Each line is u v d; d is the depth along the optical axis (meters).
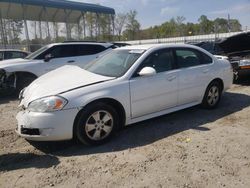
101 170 3.58
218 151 4.03
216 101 6.20
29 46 23.09
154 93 4.89
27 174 3.54
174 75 5.19
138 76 4.73
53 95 4.05
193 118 5.57
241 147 4.15
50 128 3.95
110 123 4.43
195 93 5.66
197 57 5.81
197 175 3.40
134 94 4.62
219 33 36.09
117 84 4.46
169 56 5.29
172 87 5.16
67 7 22.11
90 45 9.80
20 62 8.64
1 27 25.56
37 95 4.18
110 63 5.15
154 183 3.25
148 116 4.93
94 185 3.25
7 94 8.56
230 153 3.96
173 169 3.55
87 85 4.32
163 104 5.10
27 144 4.46
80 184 3.28
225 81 6.27
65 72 5.13
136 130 4.97
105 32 28.58
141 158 3.88
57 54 9.14
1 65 8.40
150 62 4.96
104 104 4.31
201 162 3.71
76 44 9.55
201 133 4.75
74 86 4.28
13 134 4.93
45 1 21.12
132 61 4.86
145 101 4.79
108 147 4.28
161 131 4.89
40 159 3.95
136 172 3.50
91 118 4.23
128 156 3.95
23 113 4.14
